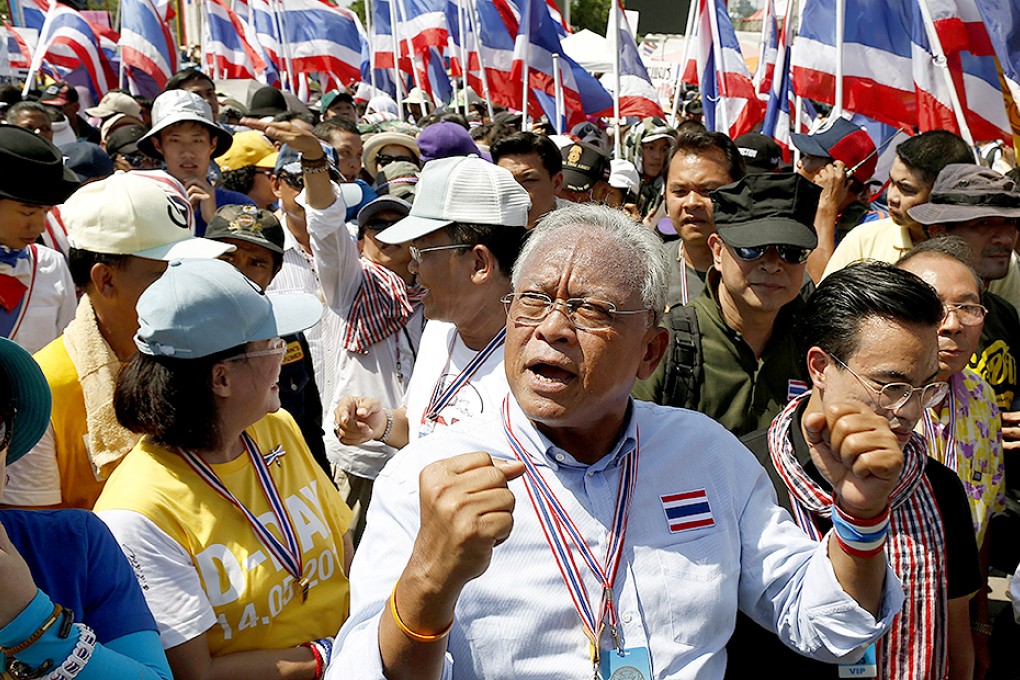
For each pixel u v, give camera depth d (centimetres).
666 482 215
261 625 272
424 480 167
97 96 1400
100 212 328
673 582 206
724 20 962
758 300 353
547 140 518
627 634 201
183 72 1079
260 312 277
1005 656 312
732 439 232
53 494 310
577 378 200
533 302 203
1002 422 378
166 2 1328
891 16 703
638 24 2580
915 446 257
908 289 246
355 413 360
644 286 204
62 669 180
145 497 263
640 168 1045
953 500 266
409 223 333
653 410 229
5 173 375
